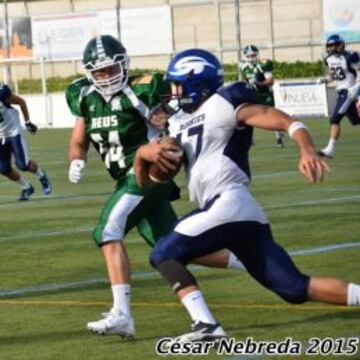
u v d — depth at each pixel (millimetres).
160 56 83688
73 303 17812
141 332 15594
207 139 13523
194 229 13562
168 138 13422
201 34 86000
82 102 16422
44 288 19141
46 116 73875
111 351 14547
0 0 94375
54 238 24953
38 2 93375
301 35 83625
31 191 33031
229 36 85312
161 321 16250
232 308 16906
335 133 41156
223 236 13539
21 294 18672
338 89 41844
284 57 84875
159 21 77750
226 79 77125
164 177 13586
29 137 63844
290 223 25625
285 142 53094
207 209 13578
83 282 19578
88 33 79188
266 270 13477
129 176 15633
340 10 72375
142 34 78250
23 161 32688
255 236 13570
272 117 13156
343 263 20344
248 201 13570
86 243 24031
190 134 13609
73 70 88500
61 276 20250
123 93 16141
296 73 78125
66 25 79688
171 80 13789
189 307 13734
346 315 16156
